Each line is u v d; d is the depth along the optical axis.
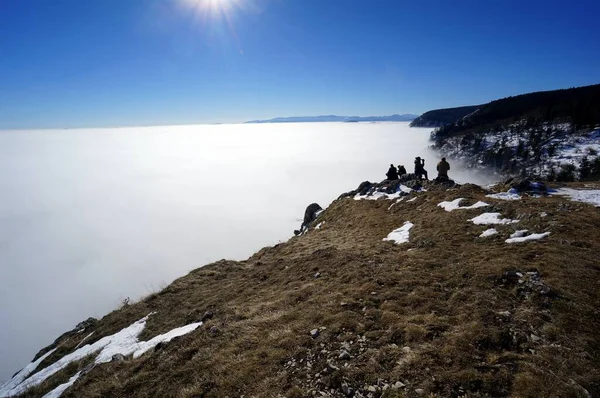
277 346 9.31
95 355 14.45
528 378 6.52
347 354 8.22
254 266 21.91
